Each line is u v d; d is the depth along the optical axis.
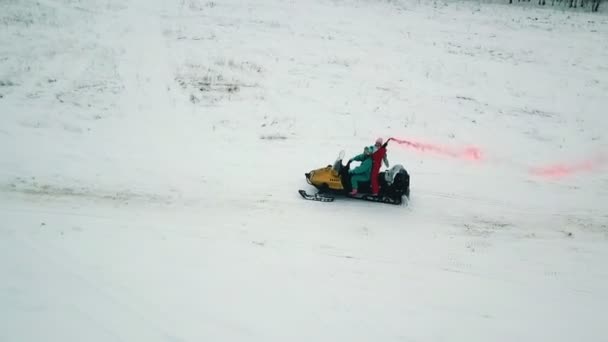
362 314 5.71
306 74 16.59
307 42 20.27
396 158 11.30
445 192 9.89
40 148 9.74
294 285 6.18
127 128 11.20
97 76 14.09
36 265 5.89
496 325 5.84
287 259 6.87
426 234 8.22
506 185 10.52
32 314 4.95
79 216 7.46
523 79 18.72
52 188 8.30
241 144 11.08
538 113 15.46
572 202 9.98
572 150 12.83
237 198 8.68
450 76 18.23
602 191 10.61
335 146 11.60
